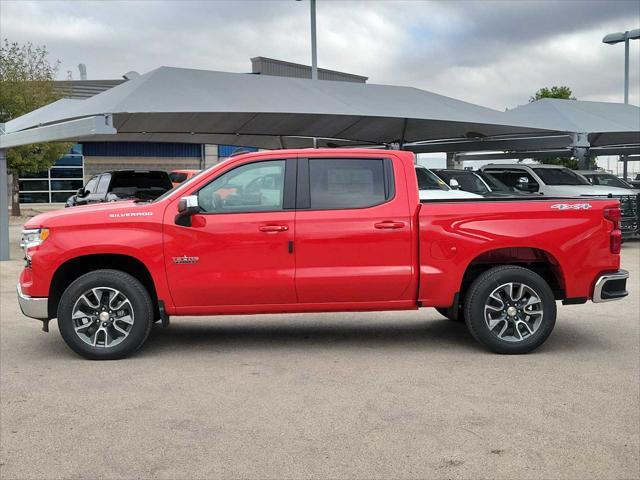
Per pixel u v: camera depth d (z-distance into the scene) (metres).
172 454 4.07
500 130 18.41
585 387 5.34
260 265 6.24
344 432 4.40
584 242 6.41
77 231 6.21
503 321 6.37
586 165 24.47
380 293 6.35
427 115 14.87
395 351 6.53
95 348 6.20
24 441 4.30
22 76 26.02
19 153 24.91
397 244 6.30
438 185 12.82
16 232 21.28
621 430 4.43
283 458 4.01
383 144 21.72
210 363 6.11
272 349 6.64
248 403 4.99
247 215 6.25
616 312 8.51
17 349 6.70
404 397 5.10
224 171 6.34
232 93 13.31
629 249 16.31
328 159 6.44
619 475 3.78
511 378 5.59
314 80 15.63
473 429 4.45
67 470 3.87
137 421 4.63
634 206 16.30
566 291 6.45
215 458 4.02
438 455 4.04
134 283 6.21
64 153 26.95
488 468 3.87
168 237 6.20
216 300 6.29
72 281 6.66
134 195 16.33
